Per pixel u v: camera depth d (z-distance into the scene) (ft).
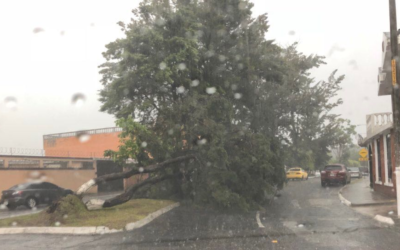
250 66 56.29
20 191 54.13
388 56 45.85
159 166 46.62
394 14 36.47
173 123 48.44
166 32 48.85
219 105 50.75
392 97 36.45
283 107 93.56
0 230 32.14
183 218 39.32
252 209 46.75
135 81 49.49
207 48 54.90
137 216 36.88
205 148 47.42
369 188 72.69
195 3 54.80
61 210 35.58
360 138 90.12
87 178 82.79
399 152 35.60
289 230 30.91
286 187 87.76
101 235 29.86
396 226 31.04
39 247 25.82
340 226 32.19
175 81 49.98
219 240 27.14
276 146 54.39
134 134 44.75
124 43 47.91
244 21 57.06
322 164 152.87
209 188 46.50
